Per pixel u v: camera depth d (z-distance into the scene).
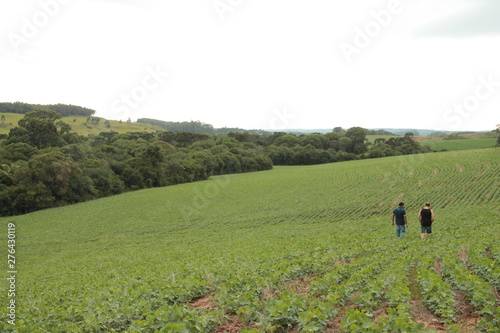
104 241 39.16
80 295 12.98
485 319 6.68
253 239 28.58
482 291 7.80
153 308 9.71
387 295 8.76
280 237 28.83
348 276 11.41
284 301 7.98
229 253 20.83
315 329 6.62
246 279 11.33
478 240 15.51
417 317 7.82
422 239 18.50
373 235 22.16
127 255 27.45
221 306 9.55
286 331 7.52
